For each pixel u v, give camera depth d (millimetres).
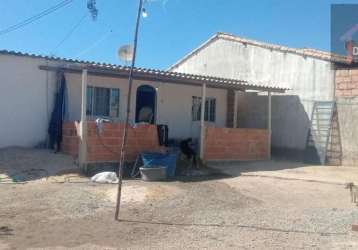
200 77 16812
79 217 8836
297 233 8008
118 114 17234
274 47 20234
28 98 15297
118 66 14953
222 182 13312
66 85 15891
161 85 18531
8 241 7074
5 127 14945
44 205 9695
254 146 18250
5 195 10539
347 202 11008
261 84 20875
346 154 17734
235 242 7352
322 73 18500
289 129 19672
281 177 14375
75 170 13461
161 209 9781
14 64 15062
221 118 20516
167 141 16344
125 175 13844
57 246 6898
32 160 13773
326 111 18312
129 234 7723
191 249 6891
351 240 7605
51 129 15383
